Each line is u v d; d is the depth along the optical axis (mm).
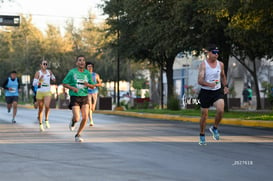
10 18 69125
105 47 85812
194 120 48906
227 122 44625
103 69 141250
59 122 44812
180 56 83375
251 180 16703
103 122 45719
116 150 24172
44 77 35469
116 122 45938
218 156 22047
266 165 19625
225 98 61719
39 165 19859
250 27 48031
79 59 28078
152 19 64500
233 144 26438
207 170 18578
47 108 36469
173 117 53031
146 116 58938
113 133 33188
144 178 17094
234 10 48500
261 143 26922
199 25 59156
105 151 23812
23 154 22875
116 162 20531
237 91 119500
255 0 44125
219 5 48688
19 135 31891
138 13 67438
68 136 31094
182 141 28000
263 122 40625
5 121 46938
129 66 130625
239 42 56250
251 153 22953
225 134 32531
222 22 55062
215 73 25062
